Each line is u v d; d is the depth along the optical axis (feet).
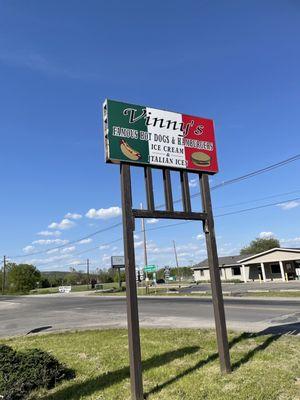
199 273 237.86
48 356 23.47
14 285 311.88
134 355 19.74
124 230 21.24
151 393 19.99
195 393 19.53
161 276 333.01
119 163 22.45
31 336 44.01
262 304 68.90
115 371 24.56
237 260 205.87
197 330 40.45
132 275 20.63
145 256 144.15
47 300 137.39
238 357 26.27
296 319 47.70
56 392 21.08
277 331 38.75
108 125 22.22
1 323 63.77
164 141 24.13
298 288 110.22
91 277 373.20
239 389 19.71
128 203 21.67
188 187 25.02
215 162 26.23
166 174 24.21
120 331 42.52
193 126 25.70
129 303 20.26
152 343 33.32
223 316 23.75
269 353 27.02
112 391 20.58
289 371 22.54
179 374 23.02
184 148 24.94
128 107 23.15
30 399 20.31
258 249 289.33
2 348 23.98
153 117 24.02
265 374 22.06
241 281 189.88
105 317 62.64
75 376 24.04
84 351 31.40
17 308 100.32
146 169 23.52
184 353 28.50
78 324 55.16
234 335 35.27
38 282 322.96
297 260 170.71
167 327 46.09
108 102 22.52
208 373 22.84
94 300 115.03
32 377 21.59
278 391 19.25
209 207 25.44
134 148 22.81
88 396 19.99
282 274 168.35
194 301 86.07
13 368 21.72
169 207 23.72
